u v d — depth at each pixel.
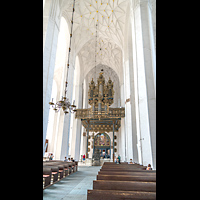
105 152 24.64
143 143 7.29
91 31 17.95
